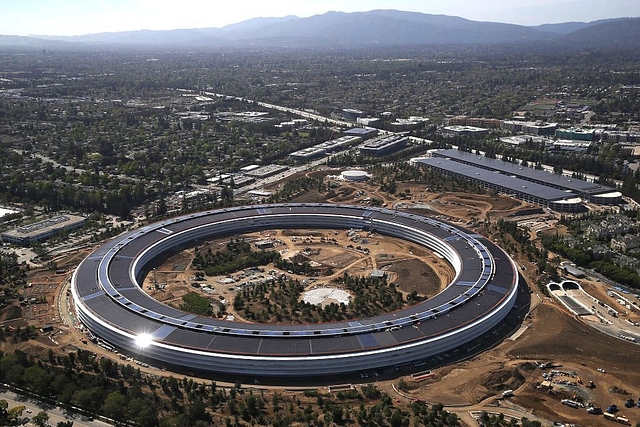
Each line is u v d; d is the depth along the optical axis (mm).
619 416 188000
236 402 193375
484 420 184500
